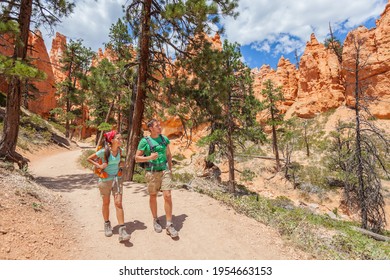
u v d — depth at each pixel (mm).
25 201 5148
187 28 10266
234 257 4082
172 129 40875
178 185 8352
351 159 16250
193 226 5055
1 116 20469
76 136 56812
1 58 7625
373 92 37312
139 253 4023
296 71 55781
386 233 15156
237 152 33875
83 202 6785
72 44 35750
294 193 26422
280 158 33719
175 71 11922
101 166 4293
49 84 47594
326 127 39562
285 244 4922
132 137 11047
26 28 9906
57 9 11156
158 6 11219
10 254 3328
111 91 11242
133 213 5738
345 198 21375
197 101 11555
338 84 44094
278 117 32938
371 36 39750
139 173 14297
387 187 22641
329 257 4836
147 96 11312
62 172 13359
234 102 20359
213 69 10547
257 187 27906
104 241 4367
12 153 9312
